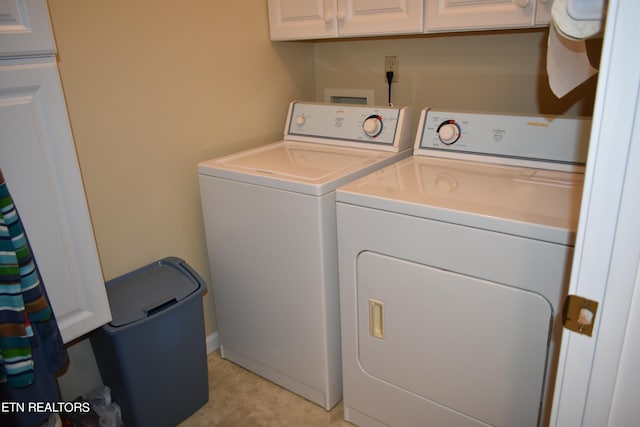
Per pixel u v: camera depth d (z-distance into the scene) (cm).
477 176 150
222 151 200
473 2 154
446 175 153
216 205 176
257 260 171
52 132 113
